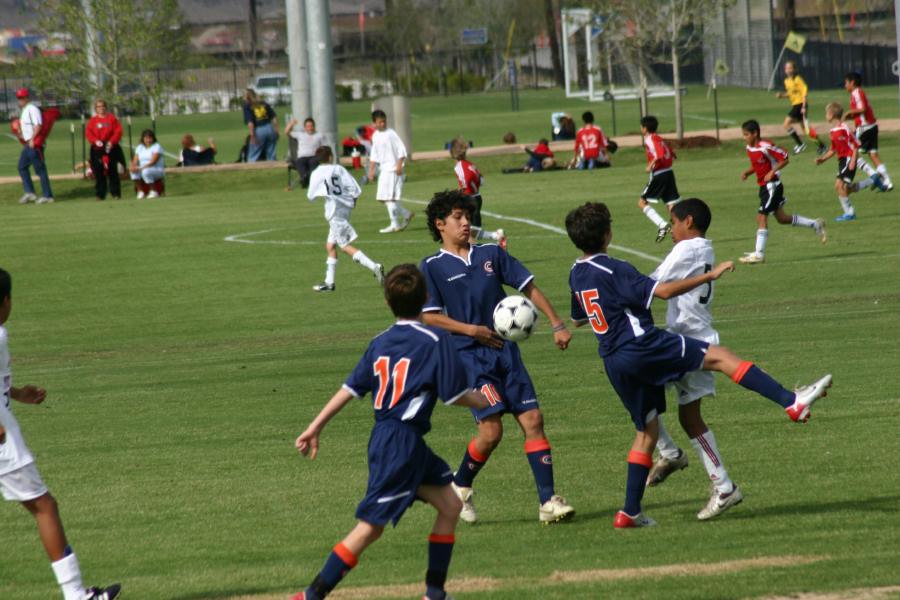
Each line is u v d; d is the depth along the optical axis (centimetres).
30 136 11531
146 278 7600
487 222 8969
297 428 3712
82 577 2339
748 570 2119
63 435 3791
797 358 4309
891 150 11800
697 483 2898
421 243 8294
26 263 8238
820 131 13300
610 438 3362
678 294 2444
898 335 4681
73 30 14300
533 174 11919
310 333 5853
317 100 12631
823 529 2388
